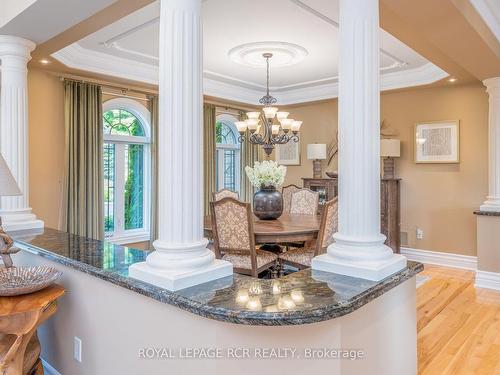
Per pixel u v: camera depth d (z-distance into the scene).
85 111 4.66
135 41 4.05
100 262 2.03
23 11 2.57
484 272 4.36
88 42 4.07
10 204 3.06
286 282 1.69
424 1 2.44
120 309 1.84
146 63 4.85
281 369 1.44
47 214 4.43
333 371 1.45
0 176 2.17
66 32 3.05
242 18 3.43
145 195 5.65
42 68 4.30
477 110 5.01
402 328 1.94
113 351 1.88
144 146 5.62
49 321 2.40
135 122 5.51
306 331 1.43
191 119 1.74
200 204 1.79
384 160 5.59
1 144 3.09
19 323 1.74
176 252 1.70
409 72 5.16
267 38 3.92
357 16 1.81
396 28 3.12
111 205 5.29
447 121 5.22
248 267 3.50
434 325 3.30
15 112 3.05
